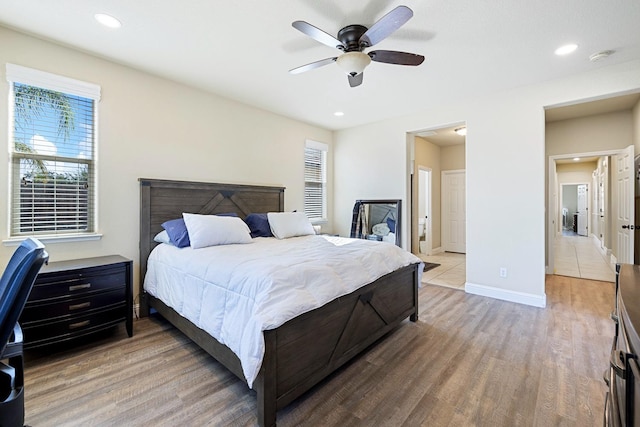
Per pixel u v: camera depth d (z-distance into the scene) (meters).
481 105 3.79
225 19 2.21
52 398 1.78
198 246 2.75
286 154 4.66
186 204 3.40
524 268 3.52
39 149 2.54
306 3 2.03
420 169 6.57
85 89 2.71
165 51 2.68
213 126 3.70
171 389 1.88
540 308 3.36
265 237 3.66
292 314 1.64
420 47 2.59
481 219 3.82
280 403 1.63
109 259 2.68
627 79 2.91
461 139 6.60
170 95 3.29
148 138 3.13
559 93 3.27
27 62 2.43
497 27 2.29
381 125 4.88
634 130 4.12
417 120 4.45
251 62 2.88
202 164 3.59
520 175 3.53
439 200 7.41
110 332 2.71
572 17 2.16
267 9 2.09
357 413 1.69
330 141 5.50
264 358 1.55
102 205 2.83
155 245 3.15
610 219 5.73
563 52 2.69
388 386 1.94
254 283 1.76
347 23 2.25
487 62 2.87
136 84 3.04
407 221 4.67
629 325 0.68
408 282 2.93
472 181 3.88
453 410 1.71
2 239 2.34
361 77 2.55
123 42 2.53
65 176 2.67
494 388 1.90
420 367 2.16
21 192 2.46
